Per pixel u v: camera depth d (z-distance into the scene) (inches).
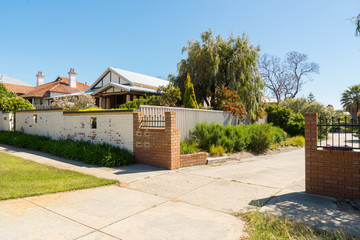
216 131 411.5
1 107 629.3
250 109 652.1
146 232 127.9
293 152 491.2
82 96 600.7
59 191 193.2
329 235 123.1
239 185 223.3
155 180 239.3
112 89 795.4
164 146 295.1
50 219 140.1
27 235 119.2
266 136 454.9
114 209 160.4
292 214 152.2
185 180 240.8
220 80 684.7
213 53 652.1
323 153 190.5
